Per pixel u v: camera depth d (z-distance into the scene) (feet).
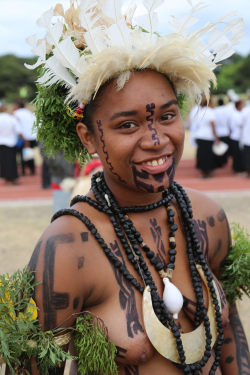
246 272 6.27
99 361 5.08
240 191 32.65
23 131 42.09
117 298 5.20
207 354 5.40
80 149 6.11
